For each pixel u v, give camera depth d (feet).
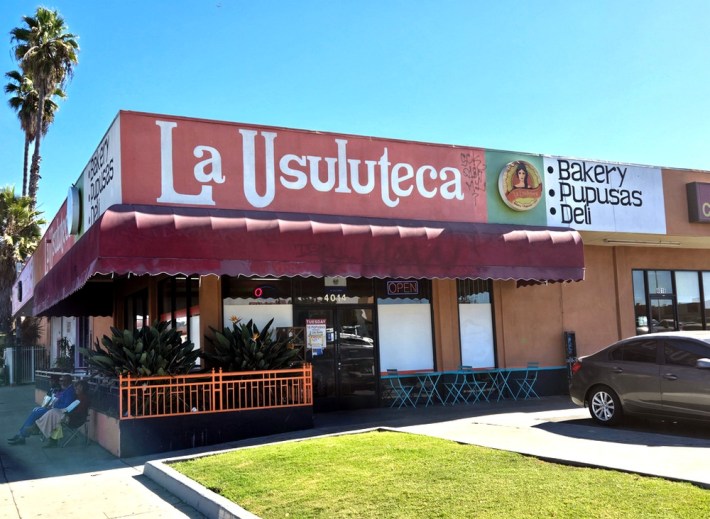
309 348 42.93
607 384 33.83
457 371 46.80
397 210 42.73
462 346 48.21
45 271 65.92
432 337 47.37
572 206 48.73
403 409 43.57
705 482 19.72
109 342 35.83
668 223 52.37
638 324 56.75
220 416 33.35
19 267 104.99
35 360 92.89
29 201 107.24
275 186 39.09
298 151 40.11
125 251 31.89
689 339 31.40
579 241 45.39
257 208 38.34
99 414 35.83
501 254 42.42
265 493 21.76
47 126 127.03
